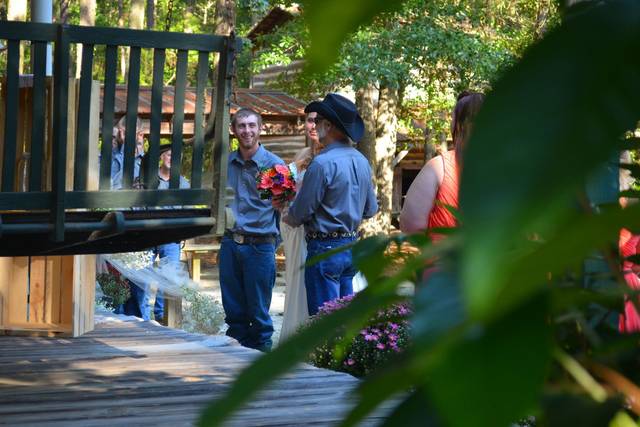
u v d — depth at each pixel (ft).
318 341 2.33
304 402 22.50
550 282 2.15
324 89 92.58
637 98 1.69
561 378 3.51
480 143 1.63
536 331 1.99
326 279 34.30
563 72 1.72
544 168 1.57
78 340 31.48
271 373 2.17
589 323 4.14
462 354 1.94
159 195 21.98
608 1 1.86
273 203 37.88
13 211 21.88
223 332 47.37
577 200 2.05
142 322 35.99
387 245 4.22
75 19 240.53
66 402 22.40
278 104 99.30
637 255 4.55
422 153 149.69
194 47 22.26
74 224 20.85
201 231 23.36
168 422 20.34
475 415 1.86
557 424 2.74
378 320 4.00
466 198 1.57
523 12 87.61
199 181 22.79
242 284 40.22
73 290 31.91
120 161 44.06
